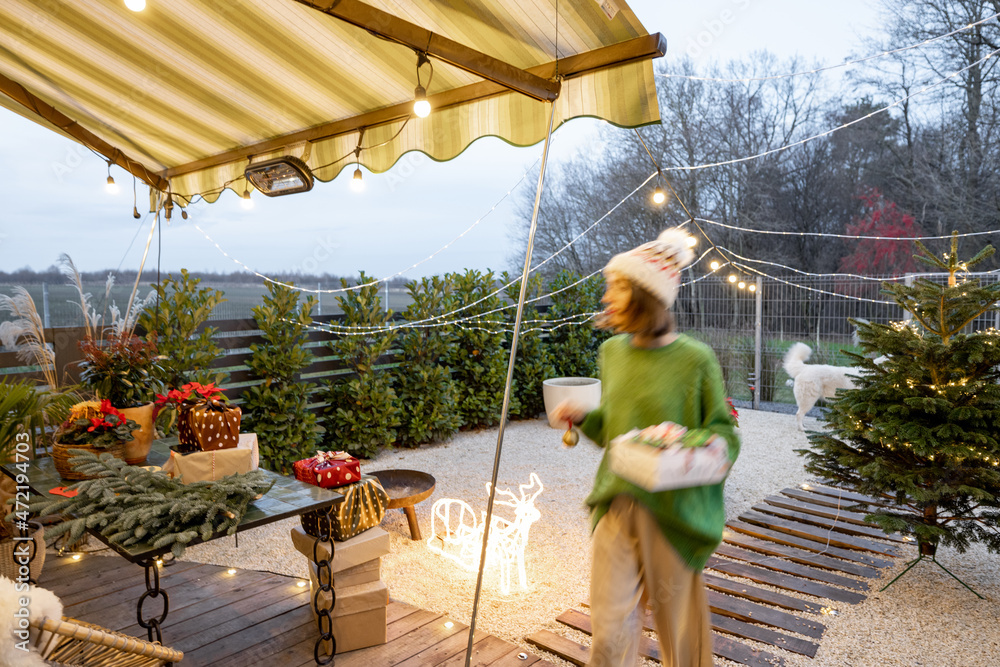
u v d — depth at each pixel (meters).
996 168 11.56
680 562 1.75
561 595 3.20
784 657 2.59
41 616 1.44
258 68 2.92
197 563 3.46
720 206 13.76
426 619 2.85
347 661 2.47
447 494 4.98
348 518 2.49
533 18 2.26
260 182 3.81
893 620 2.91
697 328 9.44
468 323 7.23
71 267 4.40
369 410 6.25
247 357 5.73
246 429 5.48
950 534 3.18
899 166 12.69
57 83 3.44
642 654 2.59
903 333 3.34
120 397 3.05
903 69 12.45
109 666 1.60
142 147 4.18
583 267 14.99
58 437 2.60
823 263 13.46
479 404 7.29
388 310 6.53
